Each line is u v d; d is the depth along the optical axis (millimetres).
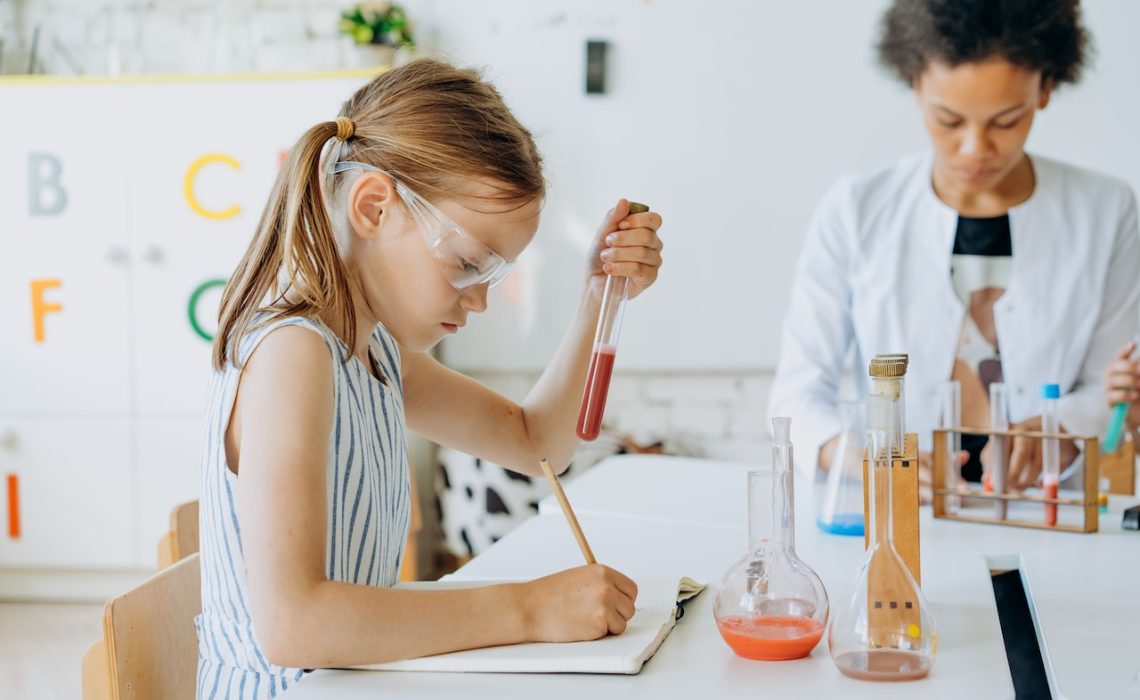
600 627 1093
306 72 3498
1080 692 1008
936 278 2297
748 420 3680
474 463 3578
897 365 1192
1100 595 1337
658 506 1883
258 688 1123
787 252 3623
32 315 3609
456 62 1411
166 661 1228
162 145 3545
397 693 1002
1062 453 2086
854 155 3566
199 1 3895
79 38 3941
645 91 3656
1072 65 2160
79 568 3693
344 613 1024
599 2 3660
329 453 1138
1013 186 2293
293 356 1088
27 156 3580
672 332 3705
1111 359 2309
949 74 2076
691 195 3660
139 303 3582
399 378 1354
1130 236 2322
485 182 1126
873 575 1040
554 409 1498
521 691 1005
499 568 1489
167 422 3600
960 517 1763
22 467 3645
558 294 3738
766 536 1114
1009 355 2283
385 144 1146
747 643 1078
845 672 1038
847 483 1665
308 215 1143
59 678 3068
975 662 1075
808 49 3562
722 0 3594
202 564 1191
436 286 1151
